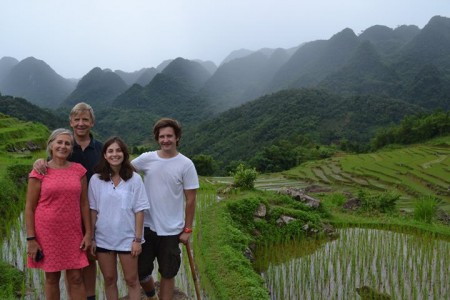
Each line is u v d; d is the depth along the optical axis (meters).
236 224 10.38
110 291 4.34
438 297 7.05
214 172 50.22
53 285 4.14
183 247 8.78
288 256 9.42
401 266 8.46
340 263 8.70
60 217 3.92
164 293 4.60
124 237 4.24
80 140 4.56
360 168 38.06
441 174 29.77
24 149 26.64
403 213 16.67
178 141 4.54
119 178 4.28
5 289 5.66
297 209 12.58
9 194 11.45
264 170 55.53
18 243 8.02
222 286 6.62
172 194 4.45
